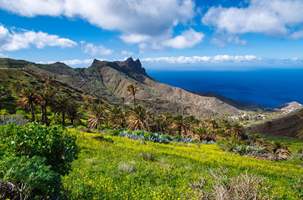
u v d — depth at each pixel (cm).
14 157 933
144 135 6025
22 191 840
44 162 1043
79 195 1245
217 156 4141
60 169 1141
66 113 11600
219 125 13188
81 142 3397
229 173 2416
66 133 1186
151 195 1454
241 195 1103
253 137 12656
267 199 1162
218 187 1145
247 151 5878
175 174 2031
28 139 1080
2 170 866
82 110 17338
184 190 1584
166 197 1434
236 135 11925
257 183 1160
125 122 11388
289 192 1902
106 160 2281
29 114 12781
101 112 11112
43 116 9988
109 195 1346
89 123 10844
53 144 1105
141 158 2647
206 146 6200
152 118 11594
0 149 1060
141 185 1648
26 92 9556
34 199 862
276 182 2391
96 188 1413
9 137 1084
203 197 1211
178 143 6106
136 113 10700
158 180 1802
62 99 10638
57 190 972
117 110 11756
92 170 1853
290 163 5503
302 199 1767
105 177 1703
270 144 8962
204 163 3142
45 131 1123
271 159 5638
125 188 1545
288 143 18000
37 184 874
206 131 11112
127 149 3419
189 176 2014
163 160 2684
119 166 1956
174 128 11500
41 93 9812
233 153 5481
